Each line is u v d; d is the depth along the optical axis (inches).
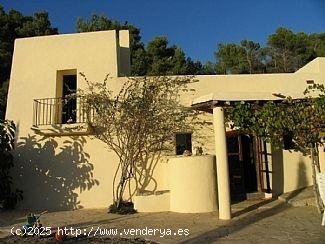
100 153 515.2
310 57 1365.7
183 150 515.2
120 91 515.8
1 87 930.7
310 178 520.4
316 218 355.6
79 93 522.9
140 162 501.4
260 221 358.3
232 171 516.1
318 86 383.2
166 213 435.2
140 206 453.1
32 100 539.8
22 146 529.7
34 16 1087.0
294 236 291.0
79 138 522.3
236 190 504.4
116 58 535.5
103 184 508.7
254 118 383.2
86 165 515.2
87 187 511.2
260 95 391.2
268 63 1472.7
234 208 430.9
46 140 527.5
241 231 319.9
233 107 388.2
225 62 1471.5
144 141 492.1
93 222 386.6
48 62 548.7
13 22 1038.4
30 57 553.9
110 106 499.5
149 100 498.3
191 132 509.4
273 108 376.2
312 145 382.6
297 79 539.8
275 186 509.7
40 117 531.2
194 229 334.6
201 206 429.7
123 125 493.4
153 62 1120.8
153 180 497.0
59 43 552.4
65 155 521.3
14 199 499.8
